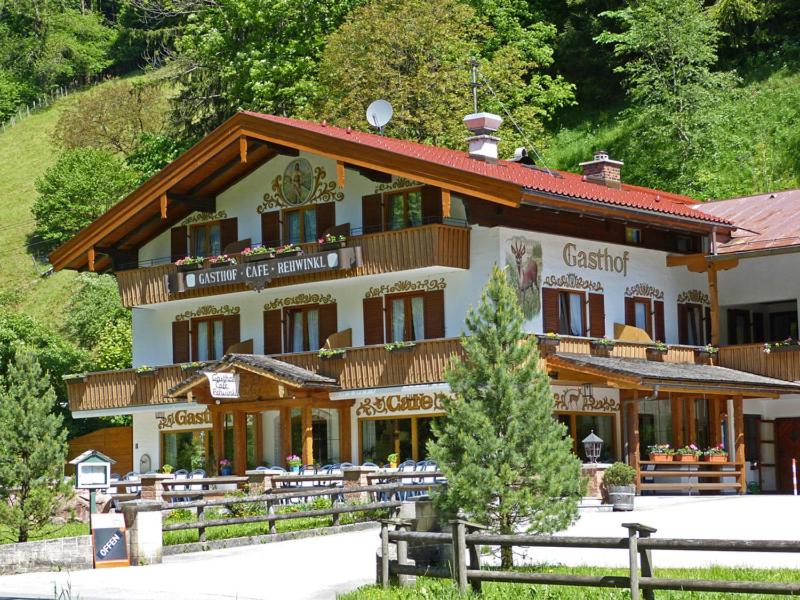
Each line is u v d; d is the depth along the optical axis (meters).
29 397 25.62
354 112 52.81
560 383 34.25
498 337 19.33
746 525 24.48
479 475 18.41
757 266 39.34
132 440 43.72
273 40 61.16
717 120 54.59
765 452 38.34
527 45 62.66
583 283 35.75
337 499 27.73
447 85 52.78
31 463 25.28
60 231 72.50
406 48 53.62
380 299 35.66
